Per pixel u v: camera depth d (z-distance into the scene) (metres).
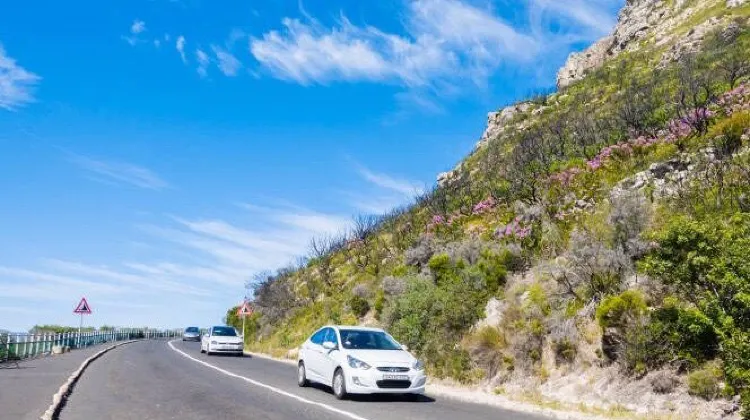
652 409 11.38
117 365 21.00
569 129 33.97
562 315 15.39
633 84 39.53
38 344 26.58
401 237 32.84
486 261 20.42
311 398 13.12
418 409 11.90
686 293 11.74
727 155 18.20
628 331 12.88
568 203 21.91
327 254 40.50
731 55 34.38
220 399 12.60
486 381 15.88
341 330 14.46
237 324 46.56
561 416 11.20
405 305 20.86
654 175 19.98
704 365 11.55
